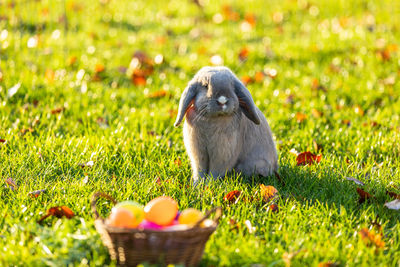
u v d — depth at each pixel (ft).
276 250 14.24
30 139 22.91
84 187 18.25
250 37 43.70
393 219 16.78
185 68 35.70
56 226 14.43
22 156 20.77
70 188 18.25
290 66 36.40
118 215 12.79
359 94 30.99
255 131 19.65
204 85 17.48
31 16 45.01
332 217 16.62
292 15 50.85
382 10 50.16
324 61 37.22
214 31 45.93
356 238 15.16
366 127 26.02
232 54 38.06
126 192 17.97
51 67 34.60
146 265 12.22
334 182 19.24
